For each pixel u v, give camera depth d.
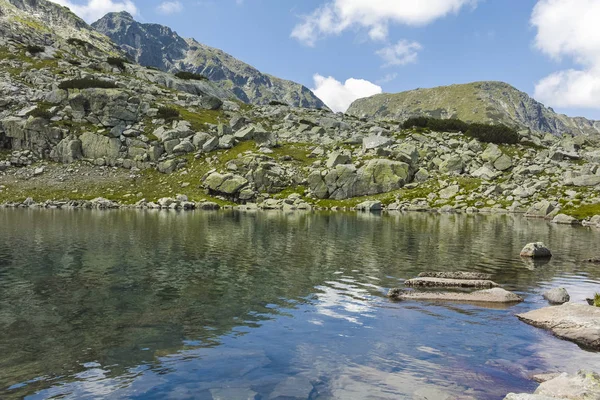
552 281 28.02
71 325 17.31
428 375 13.34
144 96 147.88
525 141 140.50
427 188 109.94
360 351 15.24
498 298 22.98
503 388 12.52
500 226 64.62
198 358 14.19
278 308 20.52
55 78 144.25
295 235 49.47
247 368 13.46
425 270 30.66
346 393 11.89
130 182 106.31
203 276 27.12
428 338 16.83
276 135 147.88
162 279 26.03
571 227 65.94
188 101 161.38
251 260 33.19
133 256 33.62
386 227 60.28
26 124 112.88
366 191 109.44
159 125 128.12
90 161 113.19
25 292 22.36
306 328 17.62
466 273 28.45
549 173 111.19
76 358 13.98
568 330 17.34
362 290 24.47
